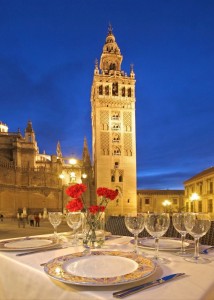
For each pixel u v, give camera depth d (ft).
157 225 11.83
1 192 180.14
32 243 15.05
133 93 236.02
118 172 223.30
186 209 225.76
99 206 14.99
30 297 9.83
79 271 9.60
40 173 203.51
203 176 191.72
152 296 7.41
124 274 8.93
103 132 227.20
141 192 255.09
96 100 230.07
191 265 10.49
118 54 252.01
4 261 11.96
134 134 230.68
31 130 234.79
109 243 15.81
